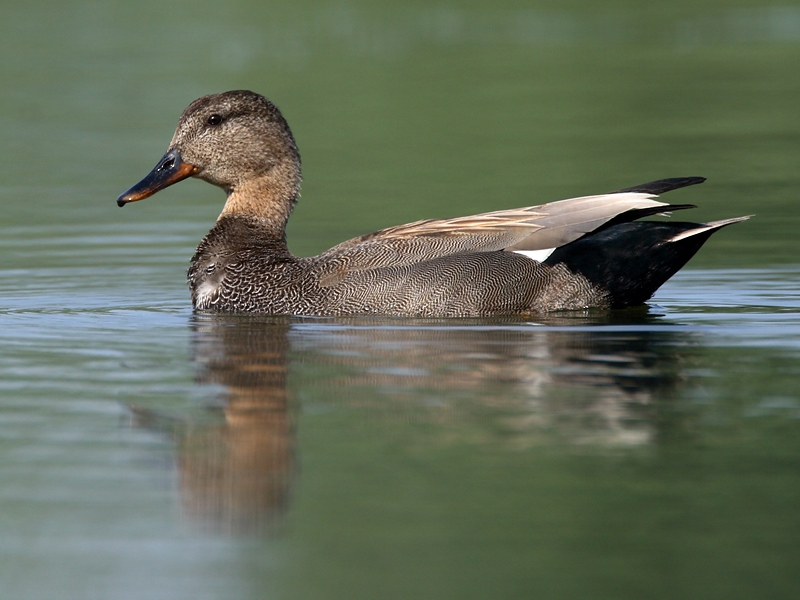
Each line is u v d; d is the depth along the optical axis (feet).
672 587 24.53
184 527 27.55
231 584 24.97
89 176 81.92
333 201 73.92
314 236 65.10
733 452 31.04
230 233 50.47
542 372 37.93
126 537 27.17
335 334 43.47
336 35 136.56
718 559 25.66
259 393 36.29
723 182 76.48
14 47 128.67
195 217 72.43
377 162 85.05
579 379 37.17
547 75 114.83
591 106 102.22
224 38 134.62
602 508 27.99
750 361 39.11
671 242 46.06
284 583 24.93
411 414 34.17
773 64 117.70
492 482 29.40
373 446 31.78
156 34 136.26
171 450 31.91
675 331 43.55
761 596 24.14
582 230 46.24
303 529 27.30
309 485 29.37
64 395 36.68
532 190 74.59
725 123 94.89
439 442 32.01
